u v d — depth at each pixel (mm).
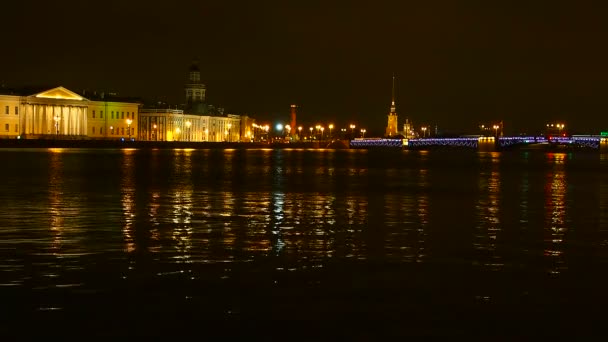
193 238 29609
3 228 31625
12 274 22328
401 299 20016
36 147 171125
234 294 20312
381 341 16734
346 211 40781
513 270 24078
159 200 45375
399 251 27328
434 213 40625
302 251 26953
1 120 195000
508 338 17031
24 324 17578
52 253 25734
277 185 61594
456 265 24750
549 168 117375
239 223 34594
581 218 39219
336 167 103938
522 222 37031
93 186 55844
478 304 19656
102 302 19375
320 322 17938
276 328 17484
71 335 16891
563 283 22188
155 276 22328
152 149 197250
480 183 71188
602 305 19688
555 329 17688
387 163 129375
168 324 17688
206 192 52531
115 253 25922
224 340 16703
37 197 46156
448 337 17047
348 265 24422
